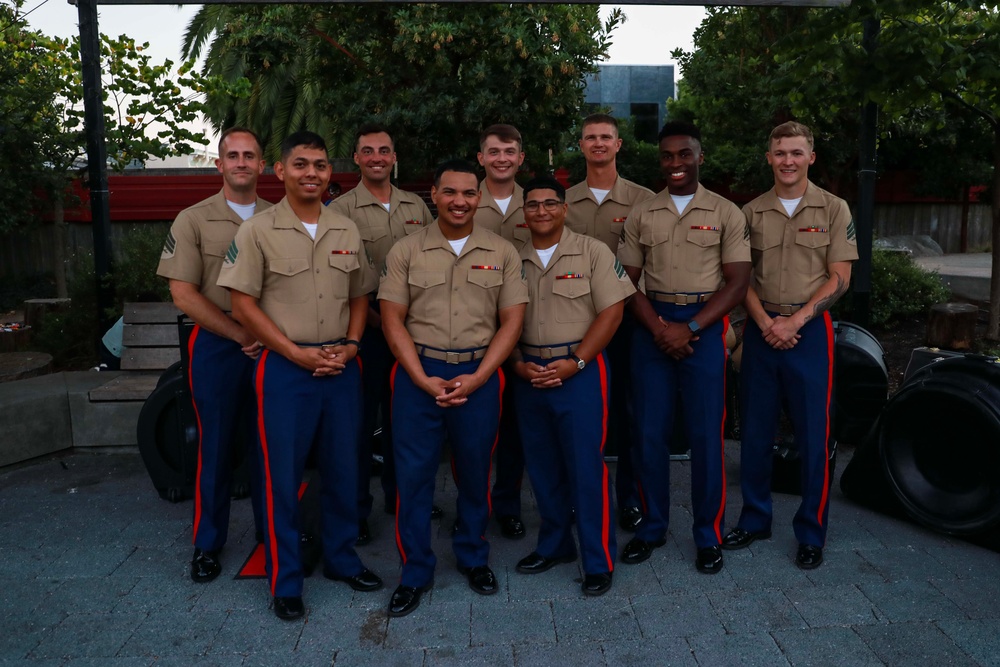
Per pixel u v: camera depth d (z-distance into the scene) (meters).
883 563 3.30
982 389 3.38
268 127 19.84
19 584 3.22
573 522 3.83
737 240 3.27
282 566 2.96
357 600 3.07
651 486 3.40
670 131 3.27
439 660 2.65
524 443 3.23
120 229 13.22
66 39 9.20
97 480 4.45
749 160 11.70
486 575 3.14
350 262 3.00
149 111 9.04
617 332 3.69
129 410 4.83
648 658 2.64
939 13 5.52
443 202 2.92
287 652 2.71
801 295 3.36
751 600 3.01
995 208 6.62
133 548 3.56
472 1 5.09
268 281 2.92
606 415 3.15
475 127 8.18
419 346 3.01
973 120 10.24
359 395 3.11
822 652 2.66
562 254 3.09
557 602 3.03
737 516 3.85
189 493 4.12
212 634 2.84
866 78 5.16
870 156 5.26
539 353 3.11
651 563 3.34
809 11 5.64
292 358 2.88
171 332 5.08
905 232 16.25
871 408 4.65
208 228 3.22
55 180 10.12
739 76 10.82
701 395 3.26
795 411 3.34
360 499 3.63
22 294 12.66
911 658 2.62
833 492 4.12
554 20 8.16
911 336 6.97
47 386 4.93
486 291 2.98
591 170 3.72
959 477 3.51
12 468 4.61
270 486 2.96
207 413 3.23
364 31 8.67
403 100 8.49
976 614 2.89
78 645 2.77
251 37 8.81
